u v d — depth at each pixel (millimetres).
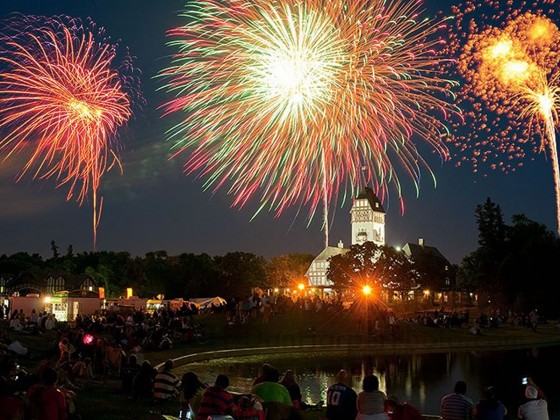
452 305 137000
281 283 196625
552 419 28688
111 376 31312
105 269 130625
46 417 12992
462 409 16781
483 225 108062
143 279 141625
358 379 40000
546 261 96438
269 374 17797
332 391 16141
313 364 47719
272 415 16578
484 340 64750
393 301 119000
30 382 18656
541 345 66250
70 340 37531
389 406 16062
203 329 58375
